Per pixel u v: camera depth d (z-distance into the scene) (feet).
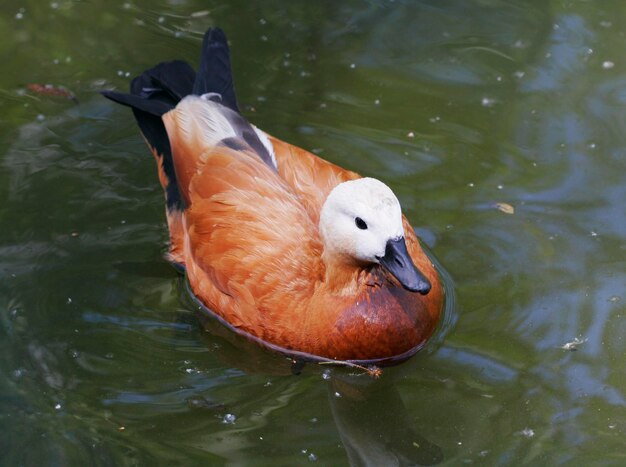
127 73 33.09
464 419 22.53
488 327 24.88
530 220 27.89
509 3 37.04
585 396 22.79
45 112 31.45
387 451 21.83
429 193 28.89
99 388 23.18
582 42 34.76
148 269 26.84
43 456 21.17
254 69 33.58
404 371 24.18
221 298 25.08
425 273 24.11
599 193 28.66
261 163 25.80
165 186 27.96
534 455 21.34
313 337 23.90
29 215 27.96
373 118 31.65
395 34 35.40
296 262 24.21
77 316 25.25
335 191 23.08
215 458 21.27
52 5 36.01
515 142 30.66
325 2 37.14
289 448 21.72
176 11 36.35
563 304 25.36
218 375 23.86
